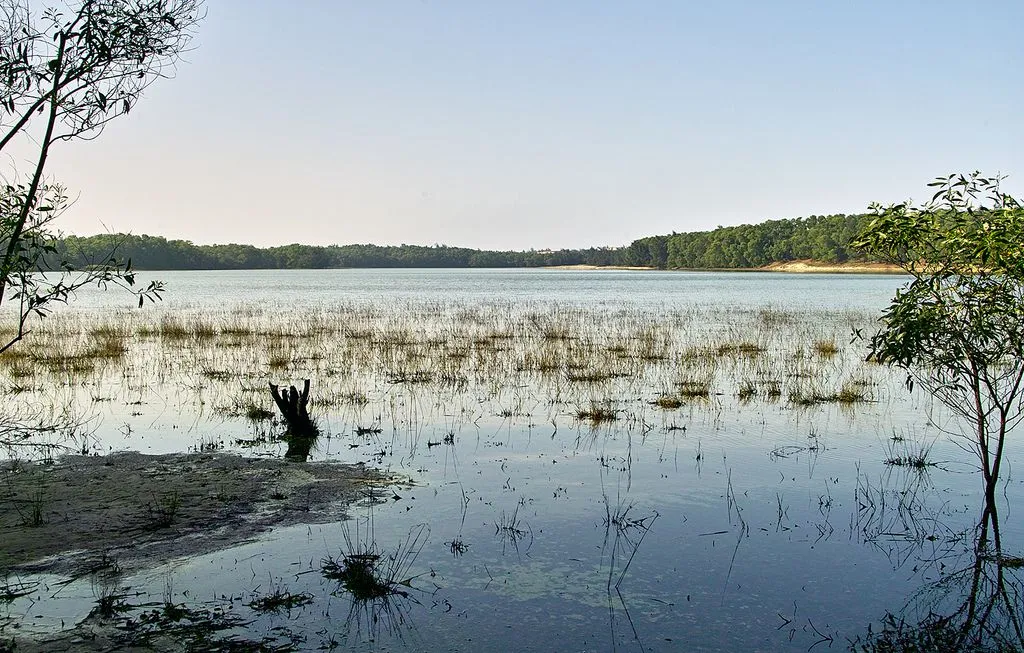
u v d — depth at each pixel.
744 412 15.16
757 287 87.25
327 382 18.80
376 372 20.45
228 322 35.62
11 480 10.09
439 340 27.47
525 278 143.00
